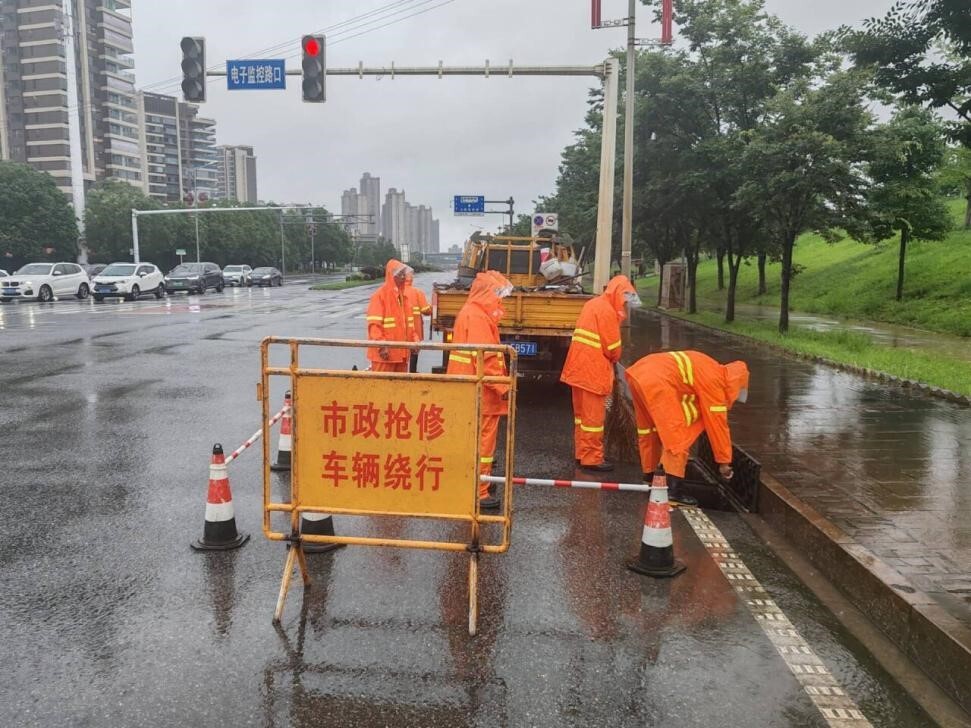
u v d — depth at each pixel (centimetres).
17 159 10756
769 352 1395
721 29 1858
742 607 412
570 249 1395
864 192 1530
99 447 738
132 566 454
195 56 1614
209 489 485
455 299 1063
